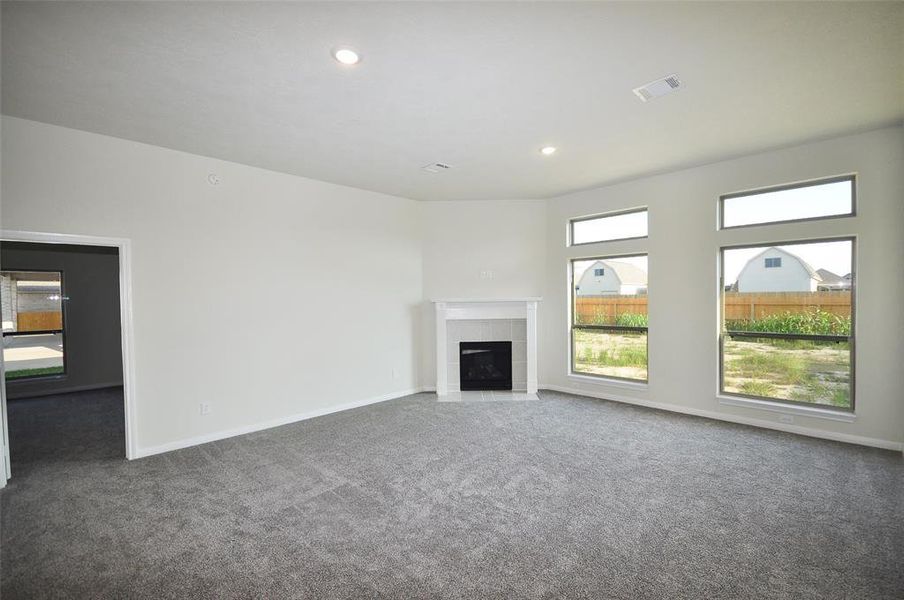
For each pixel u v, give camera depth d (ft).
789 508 9.01
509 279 20.30
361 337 17.85
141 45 7.62
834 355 13.33
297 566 7.19
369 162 14.46
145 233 12.47
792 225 13.65
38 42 7.46
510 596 6.44
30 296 20.61
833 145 12.82
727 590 6.55
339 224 17.19
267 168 14.96
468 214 20.29
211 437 13.65
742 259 14.98
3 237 10.37
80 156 11.43
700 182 15.49
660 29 7.31
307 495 9.78
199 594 6.54
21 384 20.11
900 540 7.83
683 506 9.13
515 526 8.39
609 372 18.58
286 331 15.52
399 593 6.51
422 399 18.67
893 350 12.17
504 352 20.08
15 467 11.55
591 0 6.53
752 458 11.70
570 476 10.66
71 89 9.21
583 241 19.22
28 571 7.10
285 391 15.46
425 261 20.24
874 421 12.46
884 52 8.04
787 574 6.91
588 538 7.96
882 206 12.20
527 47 7.83
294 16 6.83
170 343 12.92
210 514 8.95
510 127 11.66
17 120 10.56
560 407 17.11
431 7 6.65
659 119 11.21
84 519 8.79
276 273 15.29
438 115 10.81
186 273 13.23
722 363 15.46
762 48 7.91
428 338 20.26
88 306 21.81
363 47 7.77
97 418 16.39
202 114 10.55
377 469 11.21
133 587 6.70
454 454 12.20
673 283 16.26
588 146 13.21
